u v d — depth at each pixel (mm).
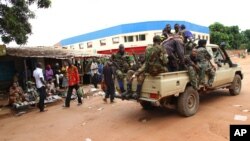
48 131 6816
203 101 8711
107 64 9922
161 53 6172
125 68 7719
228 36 61156
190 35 8180
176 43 6945
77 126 7035
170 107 8219
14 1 13039
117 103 9758
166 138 5445
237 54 59188
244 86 11625
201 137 5312
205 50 7500
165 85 6305
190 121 6523
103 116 7871
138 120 7047
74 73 9953
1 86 16281
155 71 6242
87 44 45969
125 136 5812
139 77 6688
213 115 6871
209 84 7727
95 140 5734
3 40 12633
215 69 7852
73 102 11055
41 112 9477
